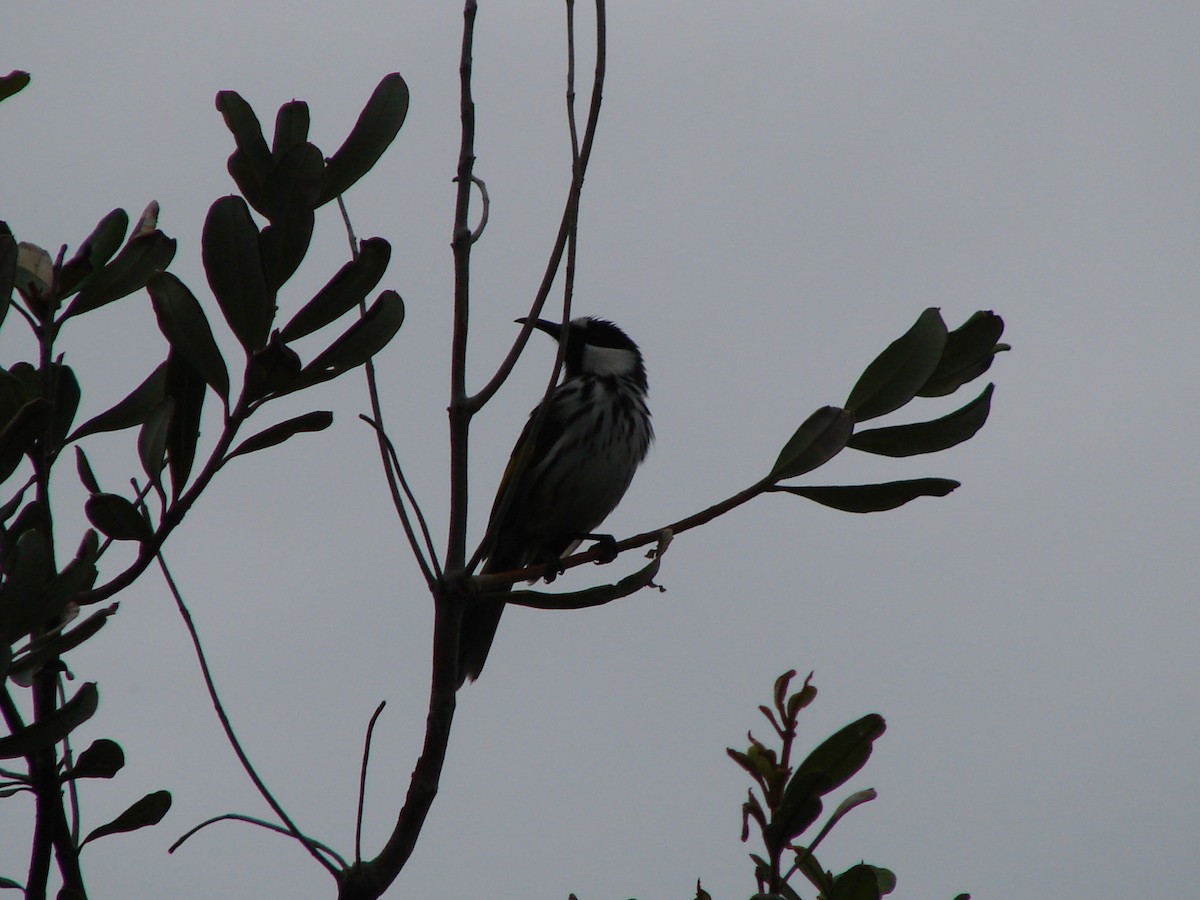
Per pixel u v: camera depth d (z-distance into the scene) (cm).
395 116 593
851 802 548
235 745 571
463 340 618
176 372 561
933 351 606
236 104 576
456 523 605
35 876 542
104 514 523
